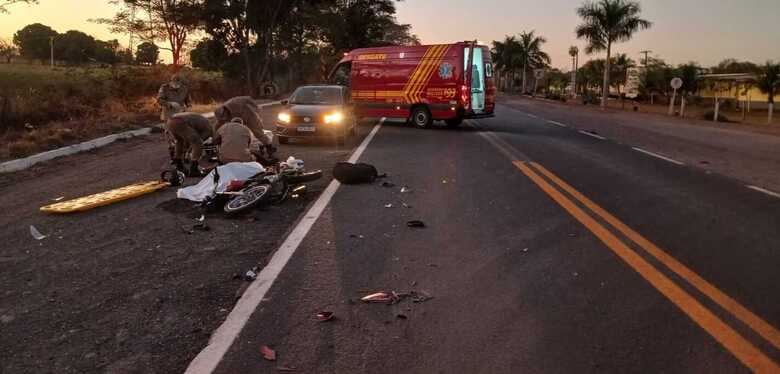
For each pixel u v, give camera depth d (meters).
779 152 16.28
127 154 12.50
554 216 7.48
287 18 40.59
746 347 3.86
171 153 10.46
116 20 33.12
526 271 5.34
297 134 14.63
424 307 4.50
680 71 55.69
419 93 20.14
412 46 20.34
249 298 4.63
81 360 3.70
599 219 7.33
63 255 5.75
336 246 6.05
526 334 4.04
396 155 13.19
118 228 6.71
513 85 99.25
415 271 5.32
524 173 10.85
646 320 4.27
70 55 82.44
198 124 9.78
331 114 14.67
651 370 3.55
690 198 8.86
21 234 6.47
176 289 4.87
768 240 6.50
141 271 5.30
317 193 8.84
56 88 19.33
